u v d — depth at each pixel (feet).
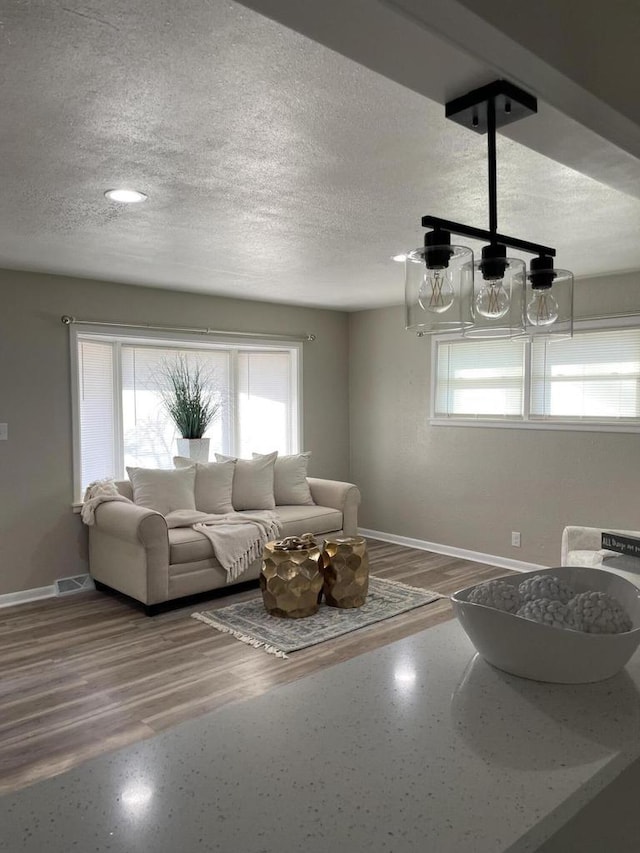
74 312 15.37
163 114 6.61
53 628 12.95
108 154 7.66
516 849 2.47
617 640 3.78
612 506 15.23
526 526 16.93
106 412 16.92
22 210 9.90
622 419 15.02
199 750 3.25
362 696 3.84
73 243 12.02
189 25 5.01
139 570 13.56
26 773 7.95
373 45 3.36
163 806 2.77
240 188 8.91
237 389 19.56
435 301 4.66
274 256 13.16
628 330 14.83
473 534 18.20
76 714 9.44
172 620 13.34
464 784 2.88
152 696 10.00
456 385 18.49
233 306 18.48
